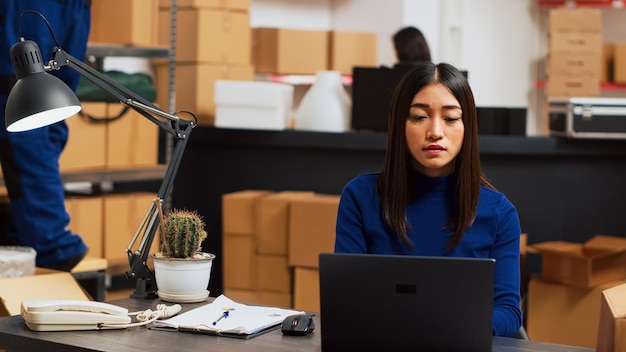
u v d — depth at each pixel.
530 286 4.47
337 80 5.13
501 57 7.59
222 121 5.09
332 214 4.51
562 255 4.37
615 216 4.98
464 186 2.36
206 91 5.41
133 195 4.59
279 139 5.00
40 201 3.31
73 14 3.38
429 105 2.30
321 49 6.19
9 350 2.13
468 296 1.87
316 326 2.21
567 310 4.37
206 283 2.48
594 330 4.31
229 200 4.71
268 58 6.06
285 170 5.08
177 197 5.26
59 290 2.88
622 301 1.94
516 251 2.40
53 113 2.39
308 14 7.19
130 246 2.49
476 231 2.38
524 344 2.06
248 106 5.05
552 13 7.15
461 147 2.36
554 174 4.95
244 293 4.70
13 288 2.80
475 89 7.53
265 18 6.87
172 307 2.29
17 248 3.24
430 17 7.16
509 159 4.92
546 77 7.45
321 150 5.03
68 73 3.42
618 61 7.31
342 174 5.01
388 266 1.88
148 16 4.68
